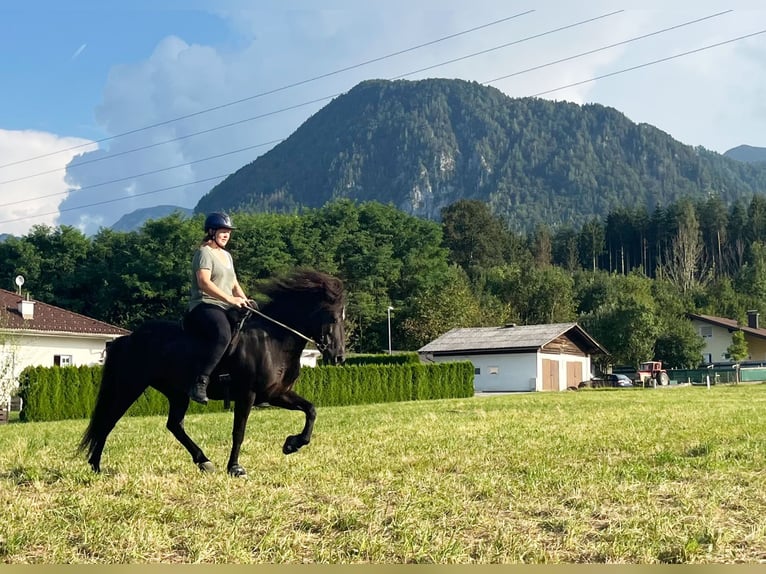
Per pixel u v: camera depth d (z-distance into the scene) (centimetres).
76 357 4478
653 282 9681
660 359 7600
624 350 7244
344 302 973
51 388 2847
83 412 2919
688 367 7525
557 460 1055
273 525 662
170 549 613
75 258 7556
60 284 7331
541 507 733
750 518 687
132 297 7056
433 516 701
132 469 971
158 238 7138
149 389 2892
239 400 927
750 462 999
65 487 856
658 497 783
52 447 1320
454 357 6084
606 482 851
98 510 716
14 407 3553
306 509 738
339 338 956
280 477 896
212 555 591
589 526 669
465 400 3469
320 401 3597
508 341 5909
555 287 8881
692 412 2027
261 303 960
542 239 15188
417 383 4103
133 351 955
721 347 8462
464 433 1452
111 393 970
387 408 2695
